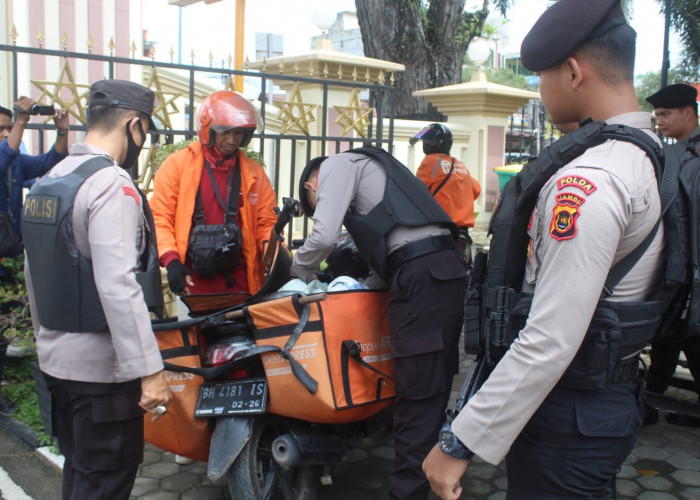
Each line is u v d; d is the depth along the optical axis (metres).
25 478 3.33
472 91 10.06
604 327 1.59
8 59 6.84
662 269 1.69
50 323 2.23
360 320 2.71
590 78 1.67
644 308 1.65
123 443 2.28
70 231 2.16
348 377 2.65
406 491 2.69
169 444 2.89
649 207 1.55
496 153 10.60
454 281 2.74
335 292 2.69
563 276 1.48
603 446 1.65
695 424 4.11
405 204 2.74
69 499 2.41
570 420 1.65
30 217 2.25
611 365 1.60
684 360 5.19
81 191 2.15
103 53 7.45
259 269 3.53
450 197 4.95
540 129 16.41
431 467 1.66
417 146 9.69
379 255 2.74
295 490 2.96
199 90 6.93
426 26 11.34
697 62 8.12
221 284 3.37
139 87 2.41
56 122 3.96
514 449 1.75
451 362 2.82
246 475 2.70
